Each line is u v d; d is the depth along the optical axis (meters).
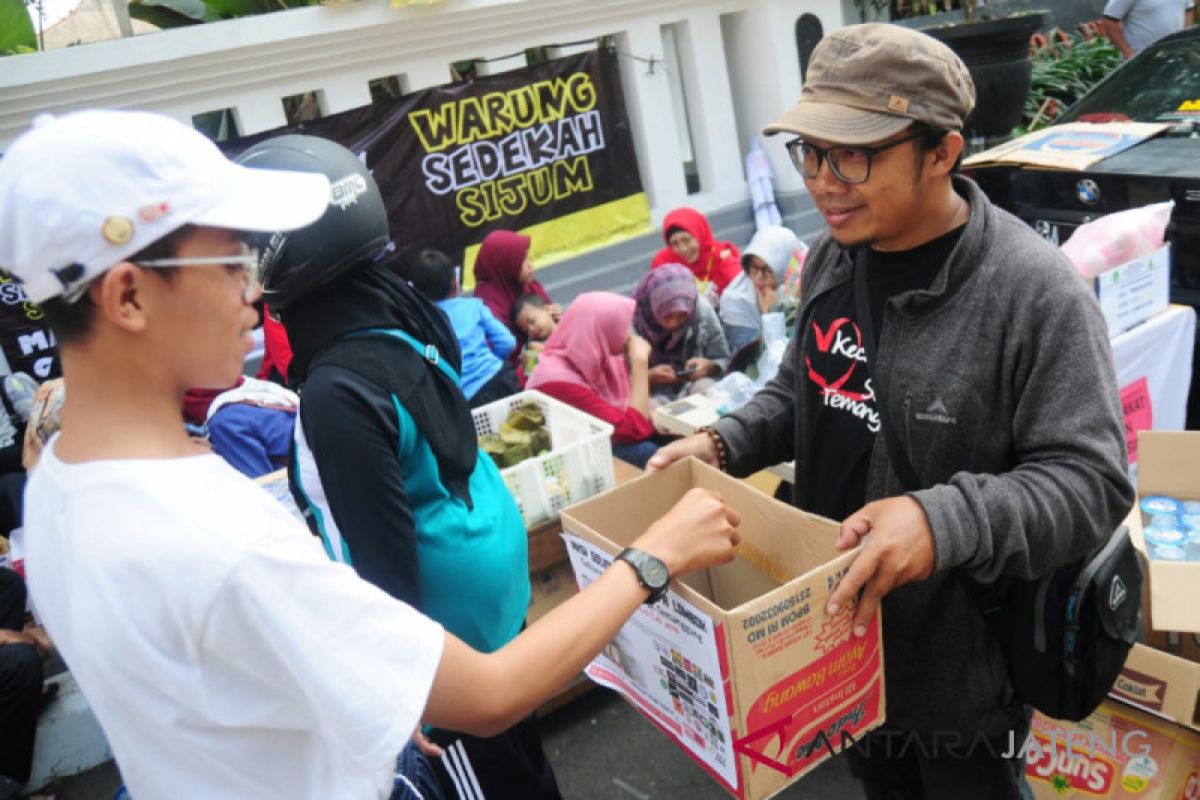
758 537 1.50
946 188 1.43
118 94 4.40
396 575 1.53
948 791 1.62
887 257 1.50
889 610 1.52
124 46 4.30
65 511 0.90
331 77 4.90
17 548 3.26
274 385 3.03
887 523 1.24
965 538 1.23
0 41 4.66
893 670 1.54
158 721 0.92
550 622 1.11
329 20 4.70
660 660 1.35
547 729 2.93
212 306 0.92
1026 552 1.26
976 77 5.05
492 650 1.79
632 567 1.17
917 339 1.43
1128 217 2.61
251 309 0.98
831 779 2.53
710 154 6.15
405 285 1.73
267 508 0.95
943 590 1.47
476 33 5.19
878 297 1.52
